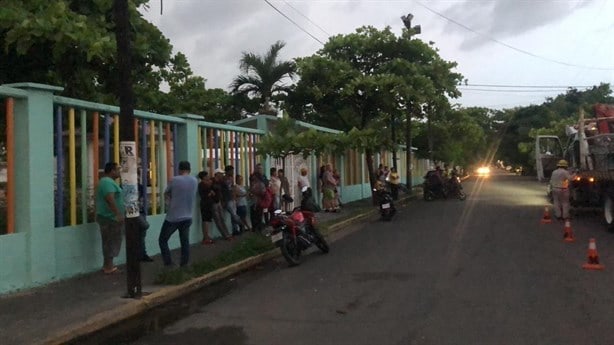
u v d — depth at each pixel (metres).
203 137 15.34
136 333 7.39
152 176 13.11
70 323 7.38
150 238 12.70
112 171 10.53
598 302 8.09
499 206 25.31
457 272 10.48
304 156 17.59
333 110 28.44
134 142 8.92
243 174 17.61
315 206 13.47
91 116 11.29
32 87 9.29
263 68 29.78
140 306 8.50
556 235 15.23
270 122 19.88
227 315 8.06
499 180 61.00
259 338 6.88
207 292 9.77
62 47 10.23
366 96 26.25
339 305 8.34
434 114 30.41
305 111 28.59
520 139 73.44
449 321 7.28
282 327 7.31
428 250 13.22
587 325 6.99
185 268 10.50
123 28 8.81
